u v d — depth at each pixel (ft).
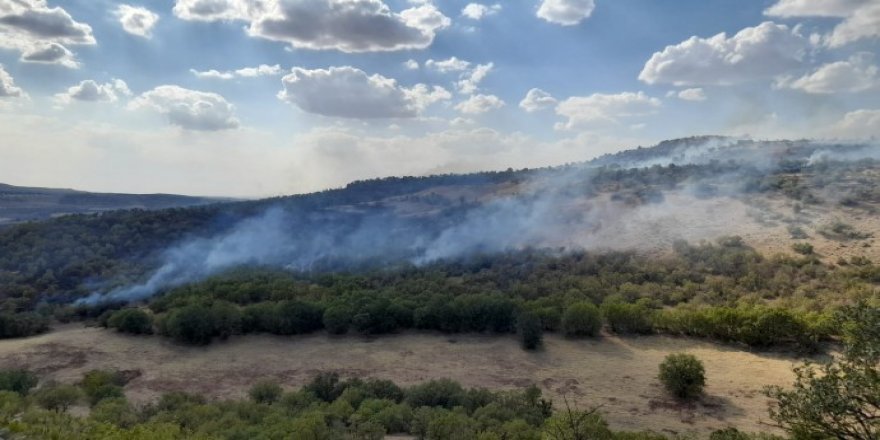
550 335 205.98
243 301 251.39
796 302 203.31
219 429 107.96
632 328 200.85
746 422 129.70
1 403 115.44
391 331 217.56
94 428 88.22
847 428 44.60
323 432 100.99
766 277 242.99
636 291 239.91
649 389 155.22
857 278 222.07
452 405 137.49
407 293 249.34
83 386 166.91
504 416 119.75
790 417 47.80
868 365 43.50
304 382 174.70
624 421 133.28
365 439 103.86
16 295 271.69
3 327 223.92
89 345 209.05
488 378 170.60
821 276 233.35
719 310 189.37
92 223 399.03
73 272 309.42
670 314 197.57
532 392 144.66
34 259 323.98
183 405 136.36
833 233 282.97
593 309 199.93
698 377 145.69
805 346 172.86
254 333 219.20
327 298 238.68
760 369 162.61
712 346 185.37
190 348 206.28
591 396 152.46
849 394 43.78
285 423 105.81
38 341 214.69
